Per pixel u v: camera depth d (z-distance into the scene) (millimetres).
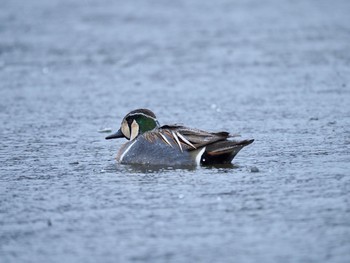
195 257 9797
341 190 12281
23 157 15227
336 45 27891
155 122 14711
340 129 16859
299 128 17078
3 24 33906
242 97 20703
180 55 26953
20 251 10211
